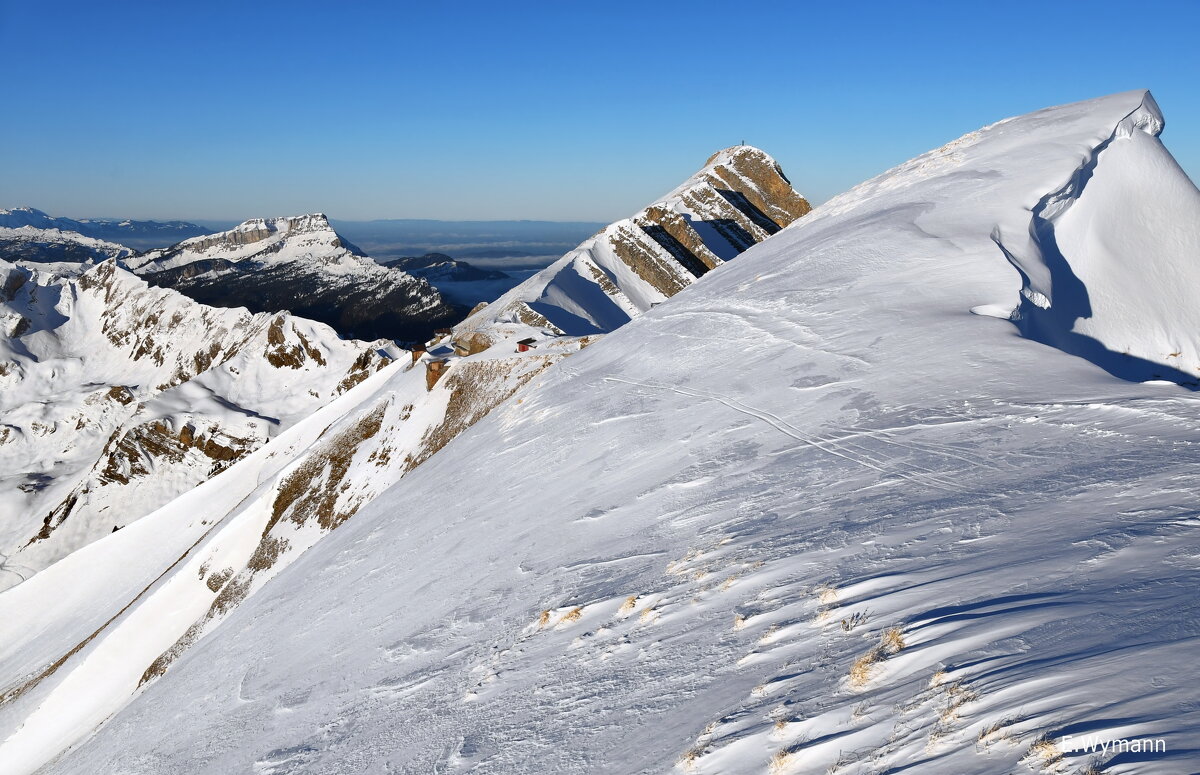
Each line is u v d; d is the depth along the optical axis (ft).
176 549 257.75
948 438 53.31
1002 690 21.62
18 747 175.11
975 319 80.84
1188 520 29.48
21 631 248.52
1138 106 132.98
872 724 23.27
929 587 30.78
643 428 88.38
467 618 60.54
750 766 24.63
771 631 33.45
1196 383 94.02
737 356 98.84
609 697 35.65
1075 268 111.96
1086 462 41.16
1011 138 143.84
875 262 108.68
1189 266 105.50
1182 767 15.97
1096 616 23.91
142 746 85.25
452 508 100.27
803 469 57.16
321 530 191.72
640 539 58.34
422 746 41.27
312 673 69.56
